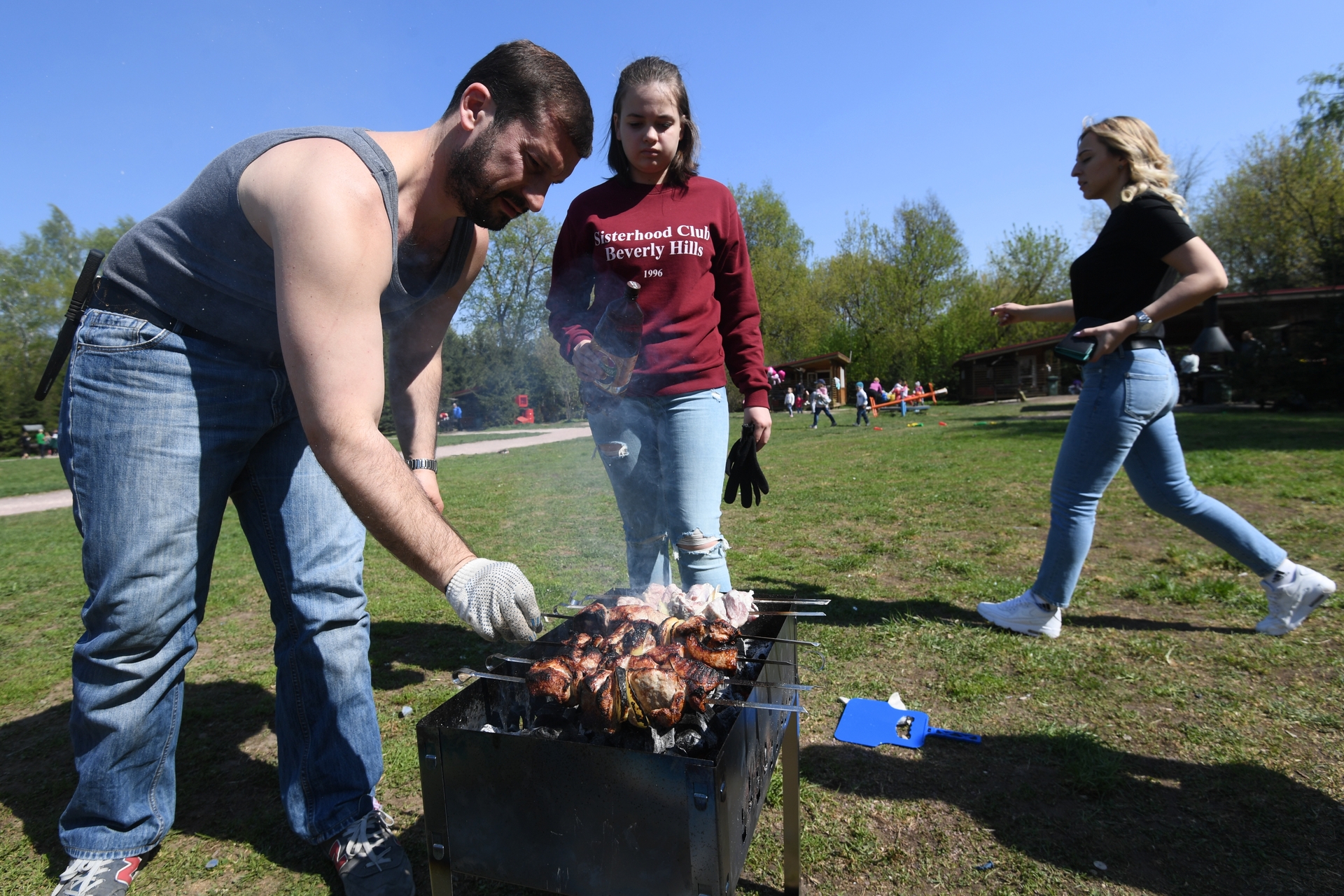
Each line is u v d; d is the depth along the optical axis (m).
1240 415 14.36
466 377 33.72
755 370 2.61
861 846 1.78
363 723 1.83
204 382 1.59
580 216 2.47
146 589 1.58
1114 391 2.78
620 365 2.21
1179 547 4.36
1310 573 2.82
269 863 1.85
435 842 1.31
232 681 3.09
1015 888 1.61
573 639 1.60
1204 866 1.64
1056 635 3.02
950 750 2.20
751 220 44.72
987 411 23.03
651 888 1.15
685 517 2.39
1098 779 1.94
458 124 1.46
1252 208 26.31
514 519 6.74
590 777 1.15
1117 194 2.90
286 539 1.77
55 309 35.75
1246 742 2.13
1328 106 19.27
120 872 1.74
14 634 4.00
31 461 27.45
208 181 1.43
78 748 1.69
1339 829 1.73
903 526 5.54
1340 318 15.06
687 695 1.28
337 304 1.22
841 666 2.85
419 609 4.00
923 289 45.34
